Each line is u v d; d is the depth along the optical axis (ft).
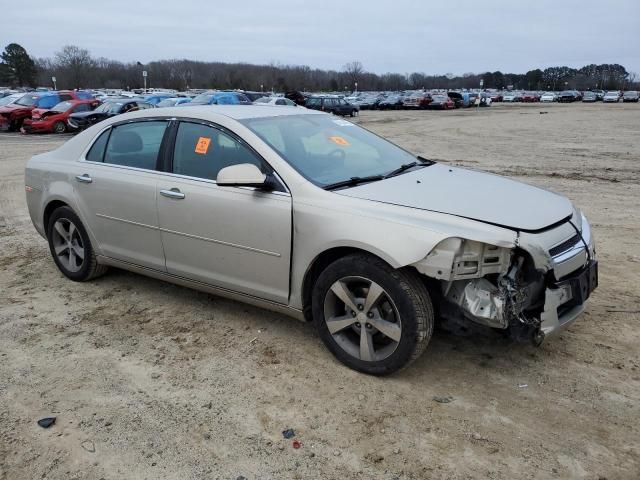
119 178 14.93
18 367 12.25
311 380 11.56
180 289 16.57
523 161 44.83
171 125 14.29
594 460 9.14
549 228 10.77
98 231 15.84
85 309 15.26
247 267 12.85
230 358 12.52
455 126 89.25
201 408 10.69
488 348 12.74
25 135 77.25
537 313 10.86
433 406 10.61
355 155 13.98
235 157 13.01
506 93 284.41
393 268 10.76
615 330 13.46
